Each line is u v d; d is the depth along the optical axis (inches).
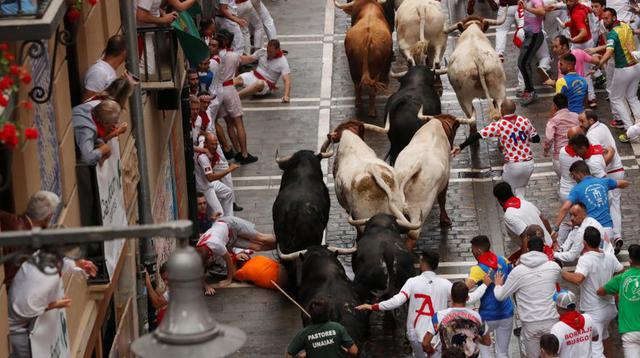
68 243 285.0
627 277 557.9
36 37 347.6
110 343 541.6
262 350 647.1
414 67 836.6
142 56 592.4
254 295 701.9
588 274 577.0
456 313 526.3
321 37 1128.8
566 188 722.8
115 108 455.8
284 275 702.5
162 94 657.6
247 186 854.5
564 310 532.1
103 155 457.7
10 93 343.6
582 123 714.8
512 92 975.0
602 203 655.8
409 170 681.0
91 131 456.4
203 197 756.0
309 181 687.7
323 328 524.1
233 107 876.0
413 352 591.5
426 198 696.4
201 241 696.4
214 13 1026.1
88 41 505.0
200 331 251.1
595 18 944.9
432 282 561.9
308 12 1191.6
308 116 963.3
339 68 1058.1
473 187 829.8
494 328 574.9
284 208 667.4
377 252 601.0
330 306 571.5
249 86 957.2
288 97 982.4
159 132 669.9
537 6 924.6
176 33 625.6
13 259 349.7
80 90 503.2
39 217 354.0
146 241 570.3
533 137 750.5
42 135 406.6
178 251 253.8
